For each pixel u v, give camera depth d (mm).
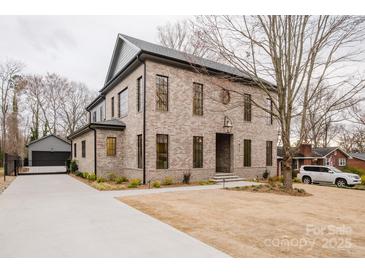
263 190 11281
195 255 3992
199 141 15305
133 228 5457
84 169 17875
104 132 15227
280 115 11711
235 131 17031
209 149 15578
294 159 27453
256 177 18062
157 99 13719
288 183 11414
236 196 9922
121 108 17141
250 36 11141
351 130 41281
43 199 8984
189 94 14852
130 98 15078
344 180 15711
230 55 11516
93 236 4902
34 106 41219
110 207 7637
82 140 18859
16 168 18938
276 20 11148
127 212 6980
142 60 13305
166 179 13273
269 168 19359
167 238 4801
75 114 45125
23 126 40062
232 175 16547
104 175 15031
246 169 17578
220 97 16281
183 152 14406
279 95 11734
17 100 37188
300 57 11242
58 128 43781
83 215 6609
